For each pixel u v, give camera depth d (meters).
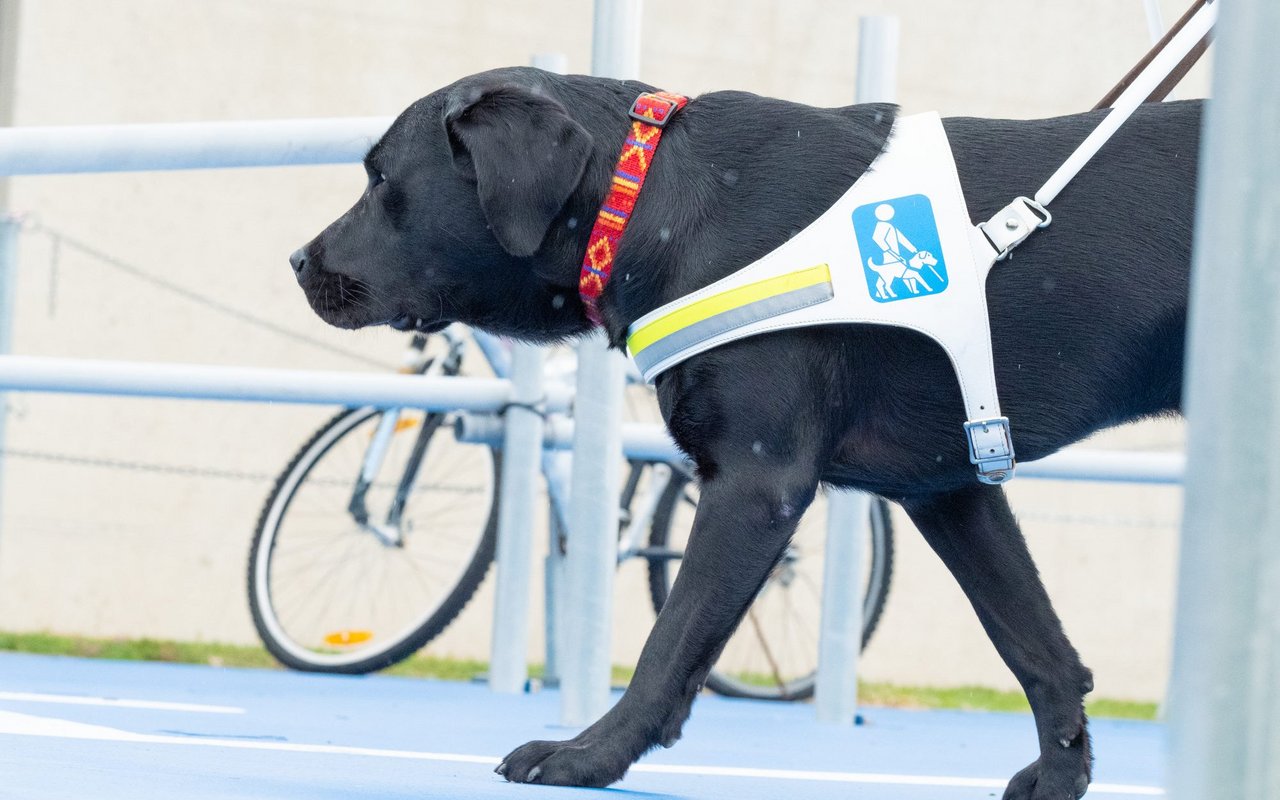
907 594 11.26
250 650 10.10
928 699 10.45
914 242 3.08
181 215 10.50
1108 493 11.59
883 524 7.58
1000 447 3.11
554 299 3.46
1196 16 3.14
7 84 10.26
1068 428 3.17
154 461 10.40
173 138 4.07
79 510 10.27
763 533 3.03
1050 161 3.18
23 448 10.16
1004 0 11.68
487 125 3.17
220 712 4.92
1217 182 1.28
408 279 3.50
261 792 2.68
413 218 3.45
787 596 8.96
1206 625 1.25
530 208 3.13
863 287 3.05
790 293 3.04
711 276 3.13
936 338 3.05
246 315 9.86
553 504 7.07
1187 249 3.11
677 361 3.10
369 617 9.74
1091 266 3.11
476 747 4.15
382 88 10.87
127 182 10.39
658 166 3.24
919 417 3.18
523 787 2.97
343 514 9.68
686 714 3.04
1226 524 1.25
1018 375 3.13
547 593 7.16
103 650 9.59
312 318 10.70
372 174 3.55
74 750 3.28
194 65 10.59
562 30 11.24
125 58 10.46
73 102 10.35
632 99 3.40
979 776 4.17
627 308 3.26
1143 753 5.39
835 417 3.13
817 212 3.15
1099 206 3.13
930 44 11.54
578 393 4.69
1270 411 1.24
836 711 6.02
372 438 7.62
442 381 5.70
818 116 3.29
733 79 11.28
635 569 10.76
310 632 9.61
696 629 3.02
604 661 4.75
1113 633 11.55
